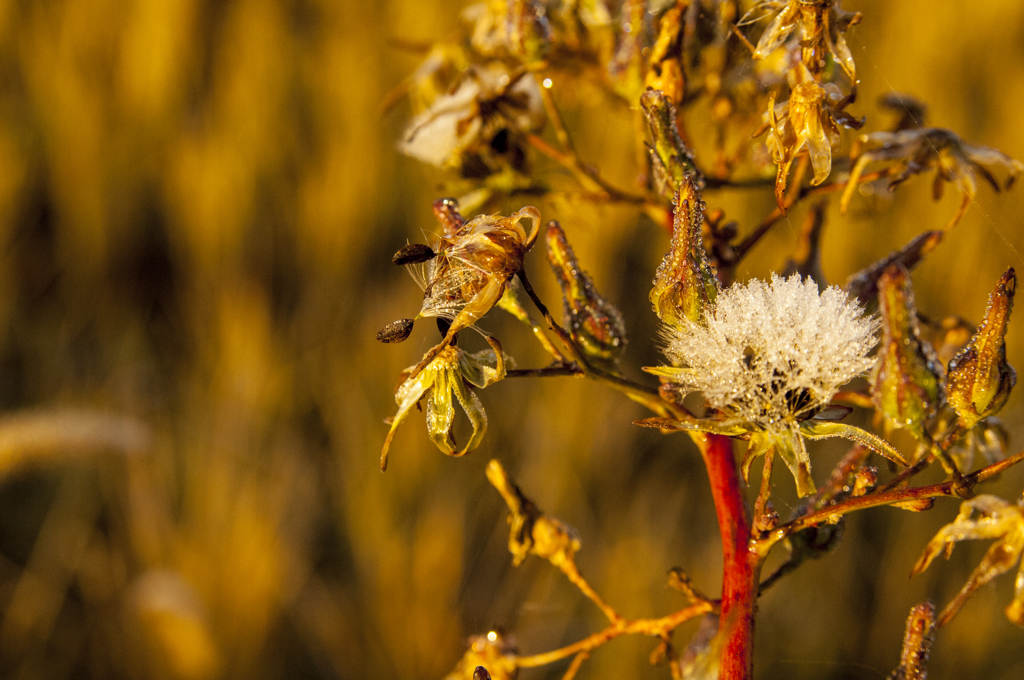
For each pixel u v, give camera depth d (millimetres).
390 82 1153
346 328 999
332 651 809
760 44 363
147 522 844
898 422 343
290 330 1006
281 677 787
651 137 363
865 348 346
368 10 1208
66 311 1063
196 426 927
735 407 349
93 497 876
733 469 369
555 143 928
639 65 393
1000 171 871
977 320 852
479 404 356
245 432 911
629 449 886
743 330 347
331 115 1139
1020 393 846
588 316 367
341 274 1041
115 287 1080
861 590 793
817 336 345
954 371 351
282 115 1154
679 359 352
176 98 1194
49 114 1175
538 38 395
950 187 865
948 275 870
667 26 379
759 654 762
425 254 353
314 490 898
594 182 402
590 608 794
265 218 1072
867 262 857
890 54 1021
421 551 818
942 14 1021
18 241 1109
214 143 1125
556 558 392
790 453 346
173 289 1099
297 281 1057
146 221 1121
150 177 1139
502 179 408
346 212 1058
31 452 790
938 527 797
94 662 790
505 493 393
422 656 791
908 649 368
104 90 1191
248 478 875
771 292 349
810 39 359
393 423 357
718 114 401
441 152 409
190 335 1029
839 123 359
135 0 1221
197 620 775
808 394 347
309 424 955
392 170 1102
